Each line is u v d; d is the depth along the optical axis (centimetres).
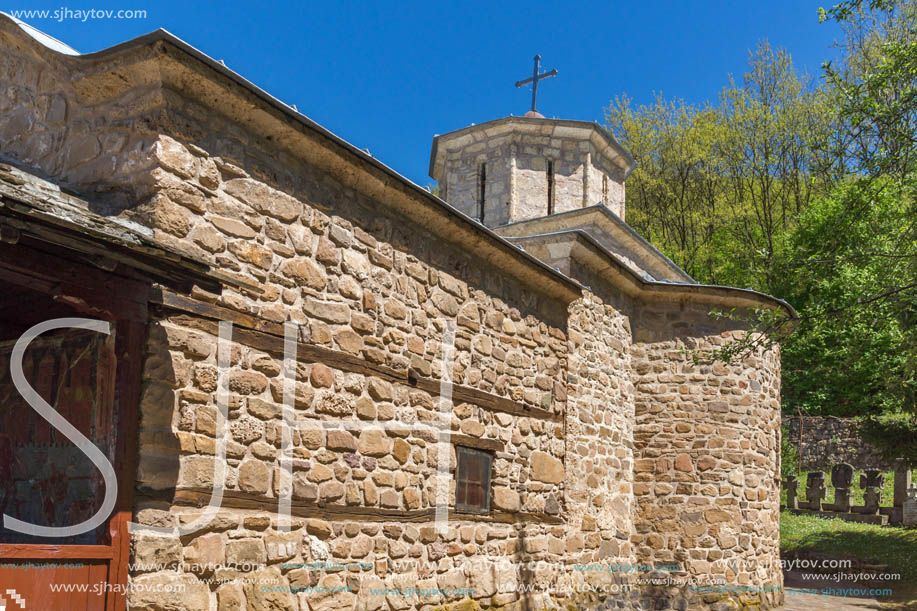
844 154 881
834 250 954
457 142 1508
